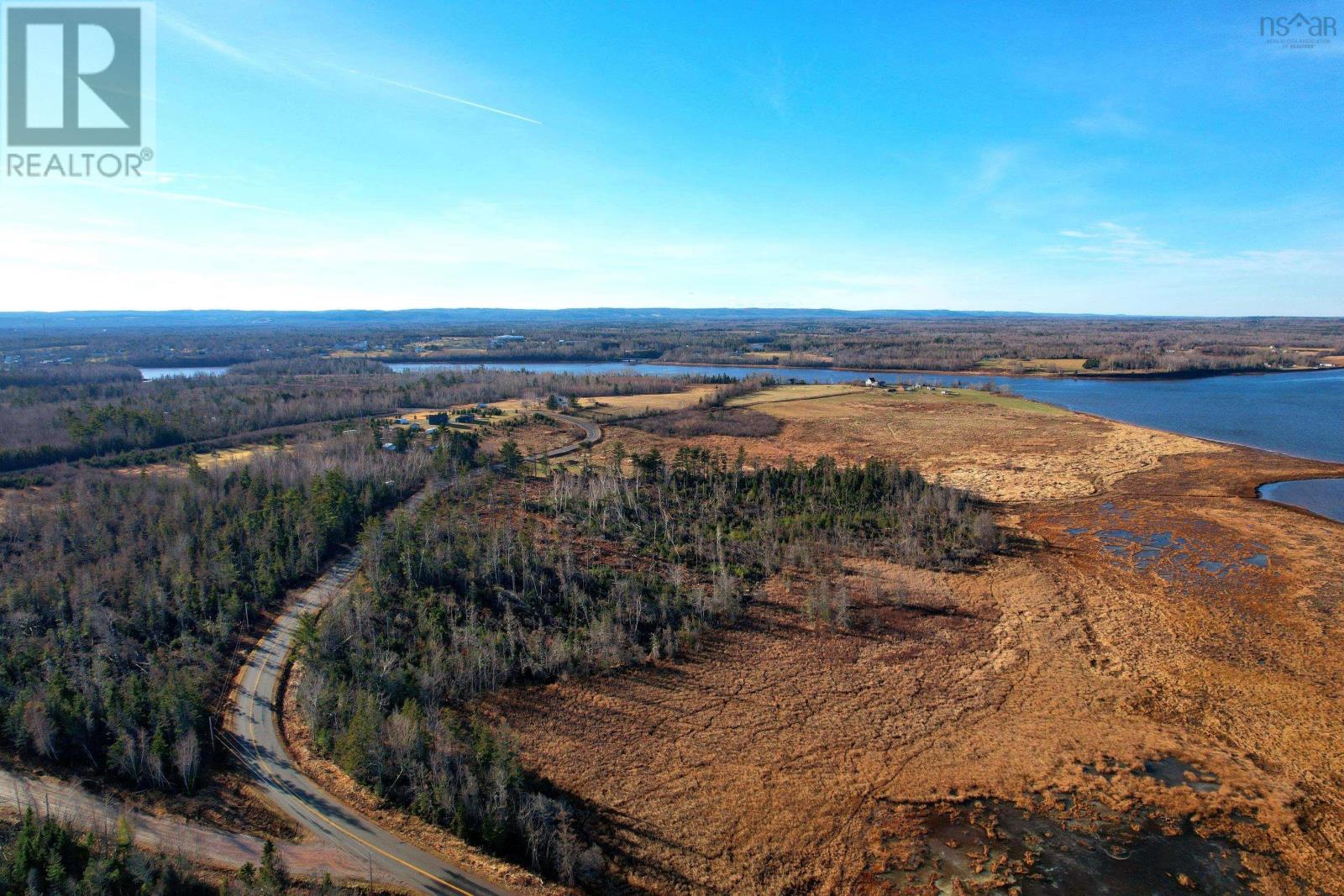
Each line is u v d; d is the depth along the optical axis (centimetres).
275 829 5291
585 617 8388
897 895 5056
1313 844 5362
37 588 7919
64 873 4397
